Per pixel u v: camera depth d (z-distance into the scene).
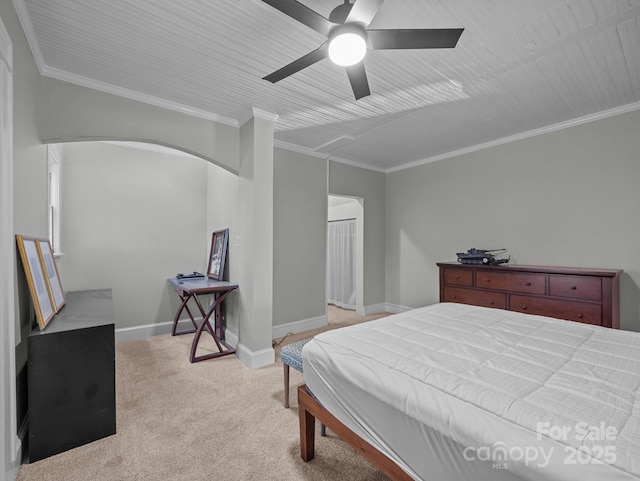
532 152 3.53
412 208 4.84
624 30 1.89
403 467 1.11
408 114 3.11
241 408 2.24
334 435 1.94
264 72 2.33
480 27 1.87
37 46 2.00
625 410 0.92
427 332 1.71
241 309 3.16
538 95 2.71
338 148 4.18
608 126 2.99
